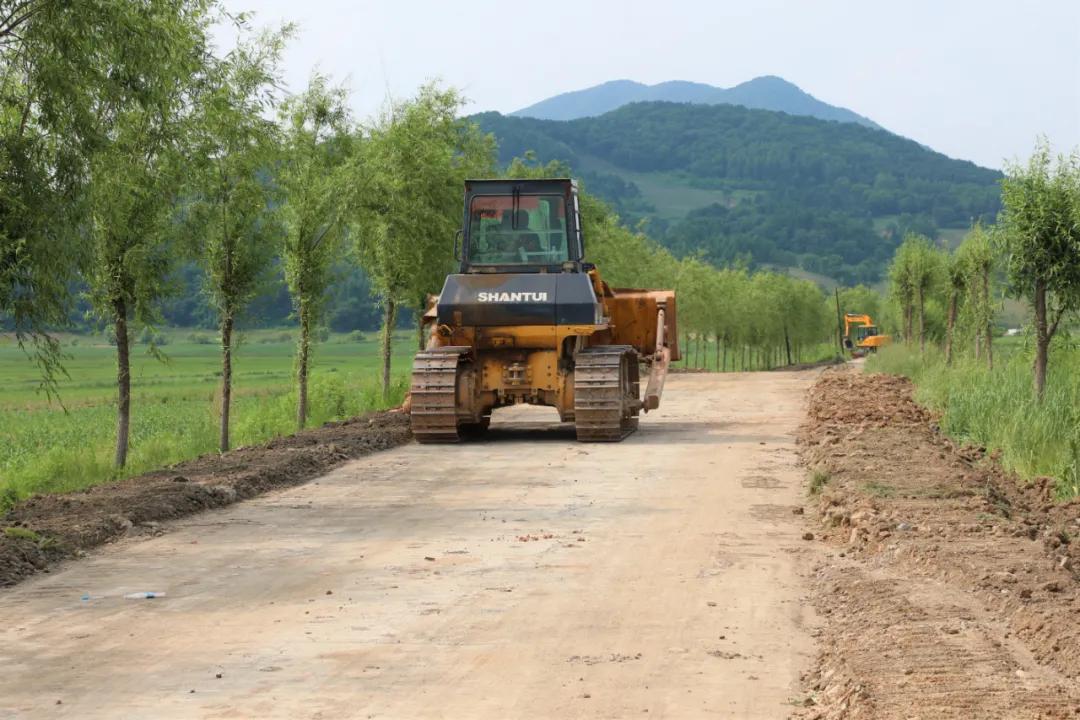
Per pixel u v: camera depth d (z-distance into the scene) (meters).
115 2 15.08
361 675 8.61
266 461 20.02
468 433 26.75
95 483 20.98
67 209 15.16
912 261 51.78
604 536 14.04
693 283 83.94
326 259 29.75
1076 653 8.07
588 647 9.29
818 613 10.30
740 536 13.95
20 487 21.27
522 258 25.81
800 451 22.39
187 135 21.38
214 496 16.67
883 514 13.95
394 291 34.56
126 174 18.16
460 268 25.89
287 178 27.73
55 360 15.62
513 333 24.50
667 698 8.04
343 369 98.56
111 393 78.81
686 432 26.55
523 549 13.27
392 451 23.33
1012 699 7.28
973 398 25.20
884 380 42.06
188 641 9.55
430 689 8.27
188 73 19.36
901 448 20.47
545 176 52.44
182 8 18.39
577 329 24.33
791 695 8.09
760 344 99.44
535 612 10.41
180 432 40.09
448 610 10.50
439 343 25.31
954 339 43.94
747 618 10.12
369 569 12.26
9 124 15.16
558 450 23.09
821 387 39.06
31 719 7.69
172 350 174.12
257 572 12.16
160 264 22.02
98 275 21.03
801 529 14.40
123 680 8.52
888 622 9.37
